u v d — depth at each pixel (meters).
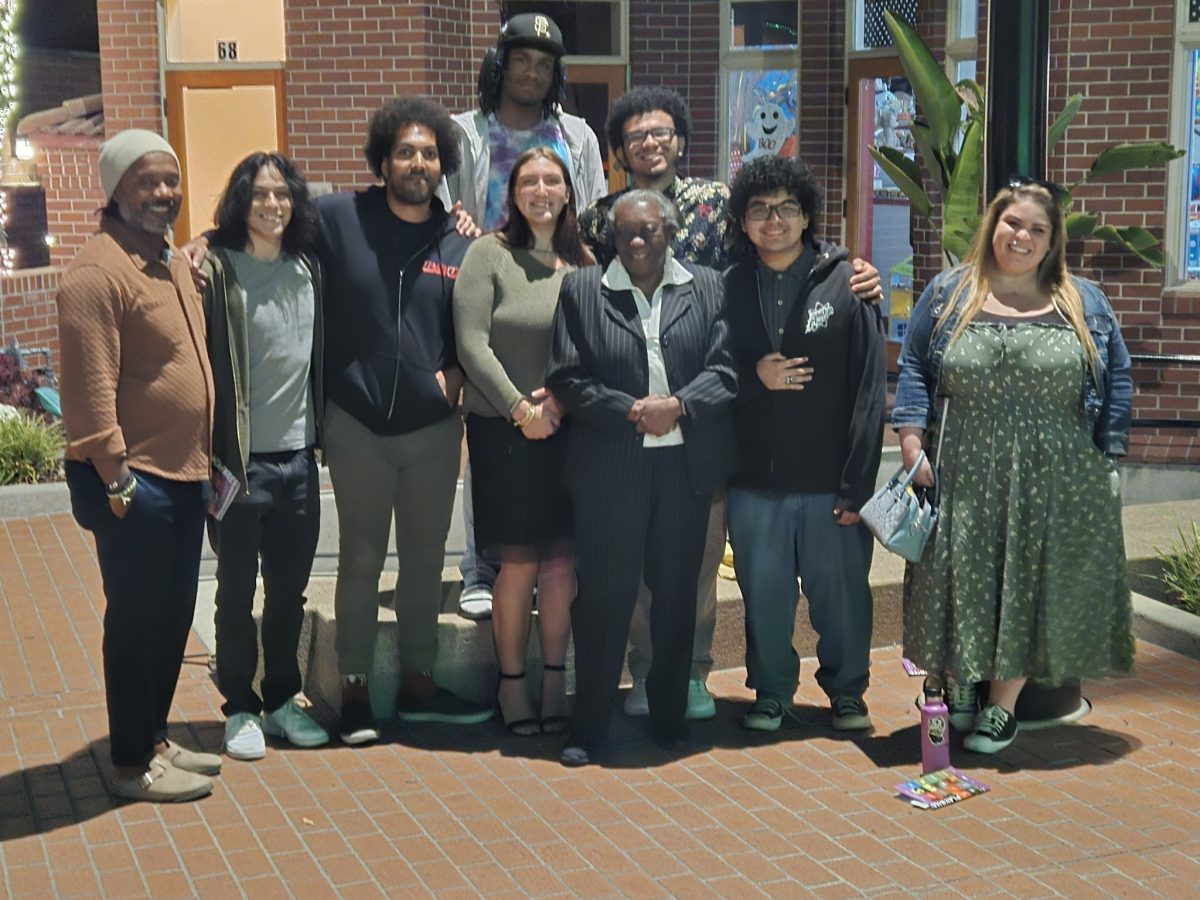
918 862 4.33
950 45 11.16
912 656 5.19
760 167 5.05
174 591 4.73
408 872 4.26
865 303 5.14
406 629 5.41
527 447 5.11
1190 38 9.33
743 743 5.27
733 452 5.16
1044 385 5.01
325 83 11.39
